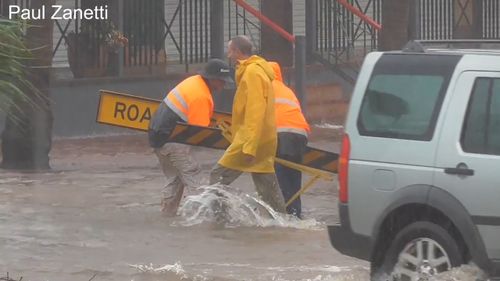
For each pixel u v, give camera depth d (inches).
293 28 2253.9
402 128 714.2
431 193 690.8
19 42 625.3
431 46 760.3
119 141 1717.5
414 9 2138.3
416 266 700.7
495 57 697.6
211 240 944.9
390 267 716.7
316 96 2003.0
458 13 2305.6
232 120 1005.8
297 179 1037.8
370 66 741.3
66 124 1734.7
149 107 1088.8
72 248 910.4
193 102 1034.7
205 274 811.4
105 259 866.8
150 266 837.8
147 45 1867.6
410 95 717.9
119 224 1018.1
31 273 810.2
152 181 1302.9
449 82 705.0
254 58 981.2
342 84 2053.4
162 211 1061.8
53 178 1320.1
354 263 849.5
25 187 1242.6
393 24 1631.4
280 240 942.4
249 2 2251.5
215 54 1939.0
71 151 1596.9
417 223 701.3
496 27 2380.7
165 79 1860.2
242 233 973.8
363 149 727.7
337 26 2066.9
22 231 981.8
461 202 681.0
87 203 1137.4
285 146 1007.6
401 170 706.2
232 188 1109.1
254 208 1013.8
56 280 786.8
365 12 2127.2
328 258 869.2
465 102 693.9
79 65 1776.6
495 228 669.9
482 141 682.8
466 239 677.9
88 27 1786.4
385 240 719.7
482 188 673.6
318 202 1164.5
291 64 1999.3
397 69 728.3
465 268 679.7
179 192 1055.6
